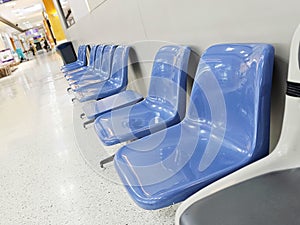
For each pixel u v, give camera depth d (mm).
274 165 792
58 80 6598
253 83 872
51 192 1757
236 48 986
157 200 820
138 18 2012
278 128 1009
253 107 881
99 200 1541
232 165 889
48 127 3104
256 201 681
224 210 679
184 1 1355
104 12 2941
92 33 4109
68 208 1546
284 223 598
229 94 1014
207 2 1184
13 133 3236
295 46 724
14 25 21016
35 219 1525
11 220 1569
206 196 753
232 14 1057
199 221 668
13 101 5410
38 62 15758
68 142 2492
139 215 1344
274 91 971
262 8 910
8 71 11984
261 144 874
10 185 1977
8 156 2535
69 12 6250
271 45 838
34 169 2141
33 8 15641
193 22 1336
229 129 1037
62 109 3713
